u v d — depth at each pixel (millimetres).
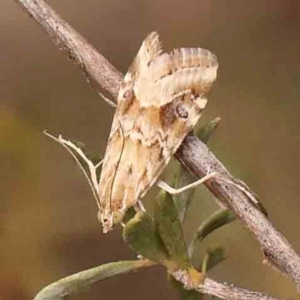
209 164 76
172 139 77
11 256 116
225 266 106
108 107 121
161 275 113
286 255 73
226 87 120
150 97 77
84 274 75
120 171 76
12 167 118
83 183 118
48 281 115
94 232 117
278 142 114
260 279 105
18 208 117
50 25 79
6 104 122
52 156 118
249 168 112
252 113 117
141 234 71
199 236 76
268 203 111
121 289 112
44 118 121
